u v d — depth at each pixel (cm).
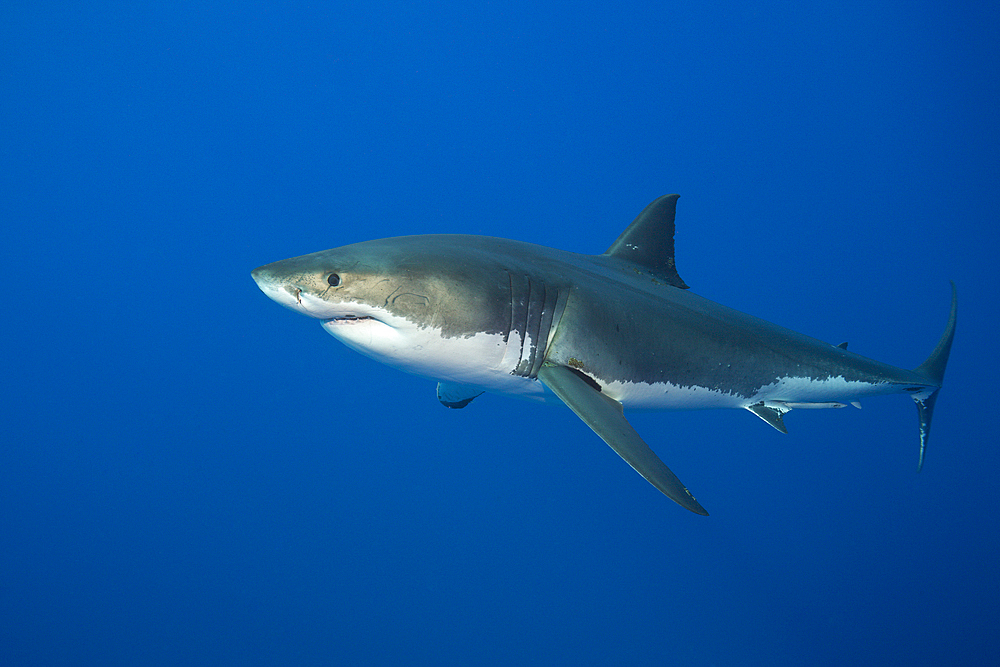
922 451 588
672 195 467
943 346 582
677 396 436
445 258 357
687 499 292
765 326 483
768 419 488
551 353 376
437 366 373
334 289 337
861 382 511
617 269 444
